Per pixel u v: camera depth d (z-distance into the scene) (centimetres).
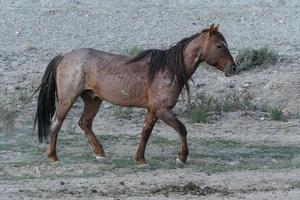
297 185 1577
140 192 1508
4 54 2884
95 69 1769
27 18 3200
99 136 2044
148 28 3102
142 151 1764
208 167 1748
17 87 2539
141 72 1756
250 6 3303
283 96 2448
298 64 2700
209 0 3381
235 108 2348
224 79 2600
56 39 3030
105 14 3228
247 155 1888
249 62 2697
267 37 3017
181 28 3091
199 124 2219
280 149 1953
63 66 1772
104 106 2373
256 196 1486
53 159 1769
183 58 1755
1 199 1438
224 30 3077
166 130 2150
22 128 2136
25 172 1688
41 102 1791
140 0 3384
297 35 3042
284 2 3341
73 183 1577
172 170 1719
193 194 1499
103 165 1752
